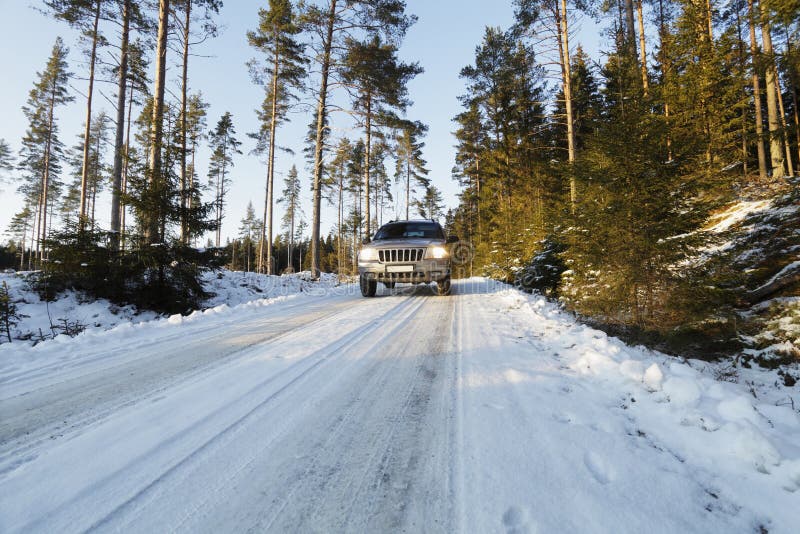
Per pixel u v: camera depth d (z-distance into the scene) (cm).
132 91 2127
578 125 1171
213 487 130
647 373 228
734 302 490
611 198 498
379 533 106
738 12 1341
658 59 1225
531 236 1144
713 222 809
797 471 132
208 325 468
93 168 3488
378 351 314
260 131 2416
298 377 250
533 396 209
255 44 1825
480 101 2047
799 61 593
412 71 1628
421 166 3369
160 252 740
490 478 132
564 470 137
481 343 335
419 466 142
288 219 5016
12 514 115
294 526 110
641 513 114
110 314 724
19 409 205
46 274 730
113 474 139
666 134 475
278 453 153
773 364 393
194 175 2598
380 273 656
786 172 1356
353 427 176
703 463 146
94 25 1373
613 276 509
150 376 261
